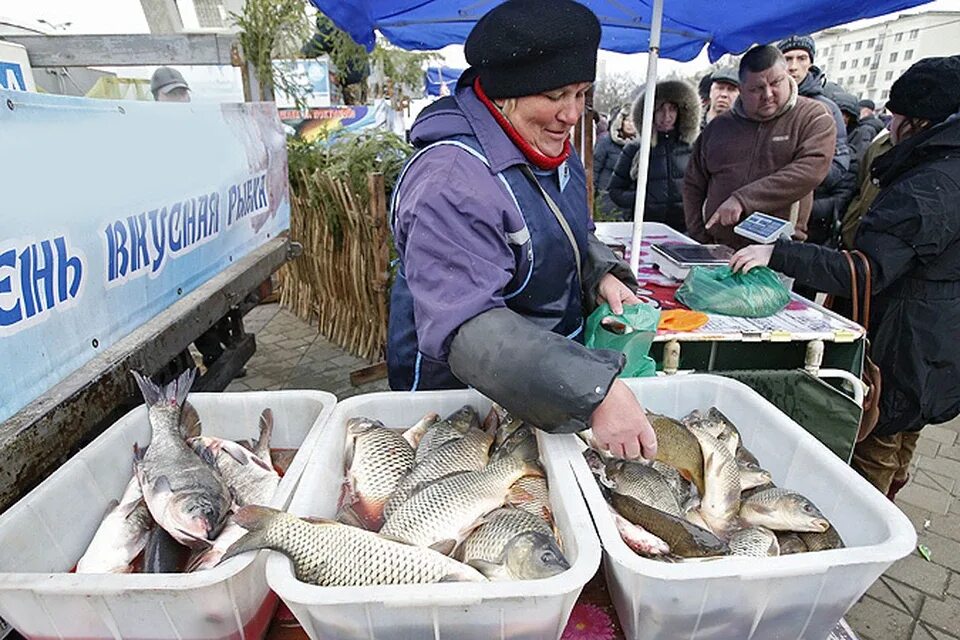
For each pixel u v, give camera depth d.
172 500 1.12
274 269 2.98
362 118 6.56
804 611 0.94
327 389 4.23
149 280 1.87
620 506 1.12
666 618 0.92
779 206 3.12
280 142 3.32
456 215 1.12
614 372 1.04
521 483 1.18
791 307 2.25
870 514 1.07
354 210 4.29
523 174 1.32
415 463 1.30
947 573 2.53
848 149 3.99
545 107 1.24
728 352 2.14
